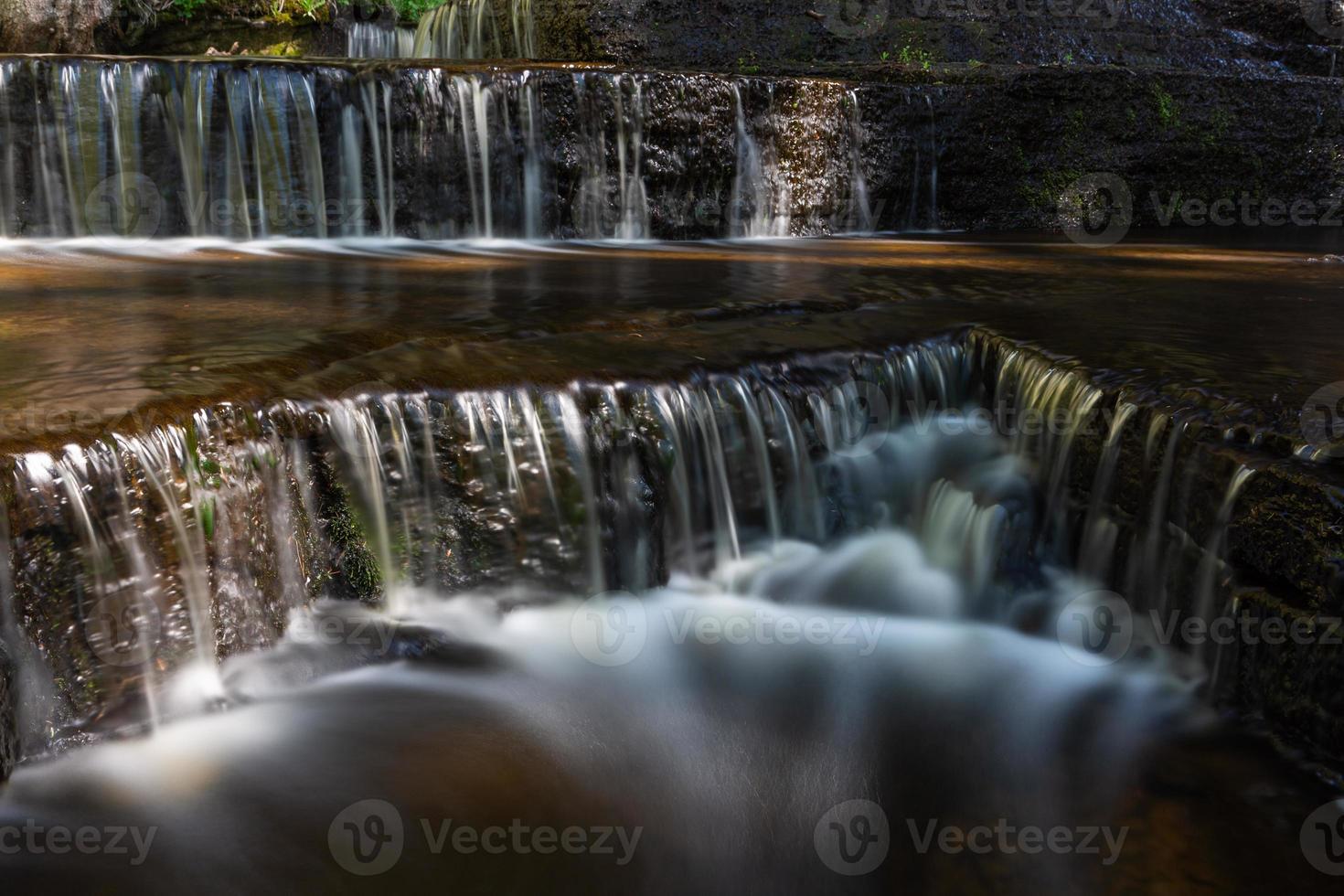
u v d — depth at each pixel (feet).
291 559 12.61
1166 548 12.84
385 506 13.12
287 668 12.21
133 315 17.06
